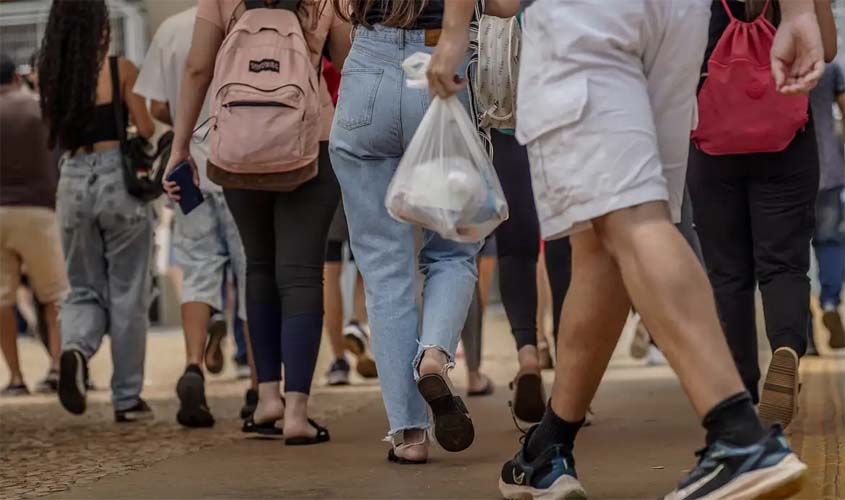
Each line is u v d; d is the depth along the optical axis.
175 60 16.64
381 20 11.08
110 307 17.17
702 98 12.36
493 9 10.95
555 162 7.72
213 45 13.58
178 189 14.10
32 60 21.91
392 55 11.08
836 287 24.94
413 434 11.45
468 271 11.37
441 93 8.76
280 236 13.33
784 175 12.54
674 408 16.31
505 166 14.52
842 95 23.25
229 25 13.34
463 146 8.96
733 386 7.18
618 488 9.72
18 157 22.58
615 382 20.61
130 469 11.95
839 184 23.80
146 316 17.33
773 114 12.10
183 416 15.80
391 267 11.27
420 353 10.87
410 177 8.88
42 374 28.66
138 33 41.09
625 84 7.69
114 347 17.11
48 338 23.33
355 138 11.16
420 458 11.43
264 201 13.70
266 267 13.95
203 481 10.91
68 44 16.77
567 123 7.62
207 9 13.54
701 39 7.99
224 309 26.55
